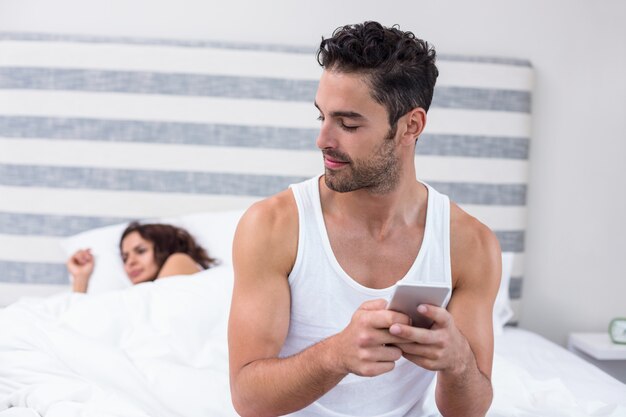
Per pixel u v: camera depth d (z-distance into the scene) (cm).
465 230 130
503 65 257
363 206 124
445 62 255
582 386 189
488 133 259
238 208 255
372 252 125
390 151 118
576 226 268
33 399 147
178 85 250
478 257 130
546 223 268
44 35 247
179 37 253
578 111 265
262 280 122
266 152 254
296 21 255
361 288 122
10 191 250
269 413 117
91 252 234
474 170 259
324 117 116
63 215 252
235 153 253
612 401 178
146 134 251
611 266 270
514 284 263
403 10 257
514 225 262
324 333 125
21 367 160
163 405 153
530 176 267
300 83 253
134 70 249
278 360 115
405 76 115
